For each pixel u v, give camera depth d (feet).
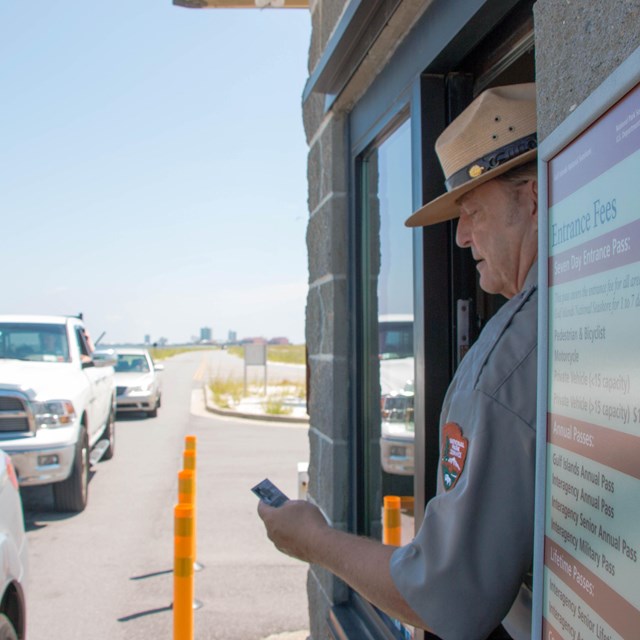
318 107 12.09
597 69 3.59
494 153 5.10
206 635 15.20
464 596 4.15
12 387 23.97
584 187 3.51
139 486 30.22
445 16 7.31
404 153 9.40
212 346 617.62
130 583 18.35
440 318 8.06
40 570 19.38
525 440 4.17
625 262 3.10
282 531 5.76
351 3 8.79
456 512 4.22
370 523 10.85
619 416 3.14
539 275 4.05
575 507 3.53
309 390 12.64
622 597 3.09
